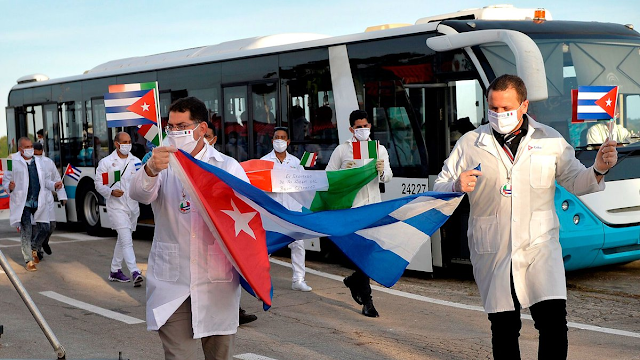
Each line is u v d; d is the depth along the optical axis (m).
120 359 3.78
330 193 7.14
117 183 9.94
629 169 9.50
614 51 9.91
